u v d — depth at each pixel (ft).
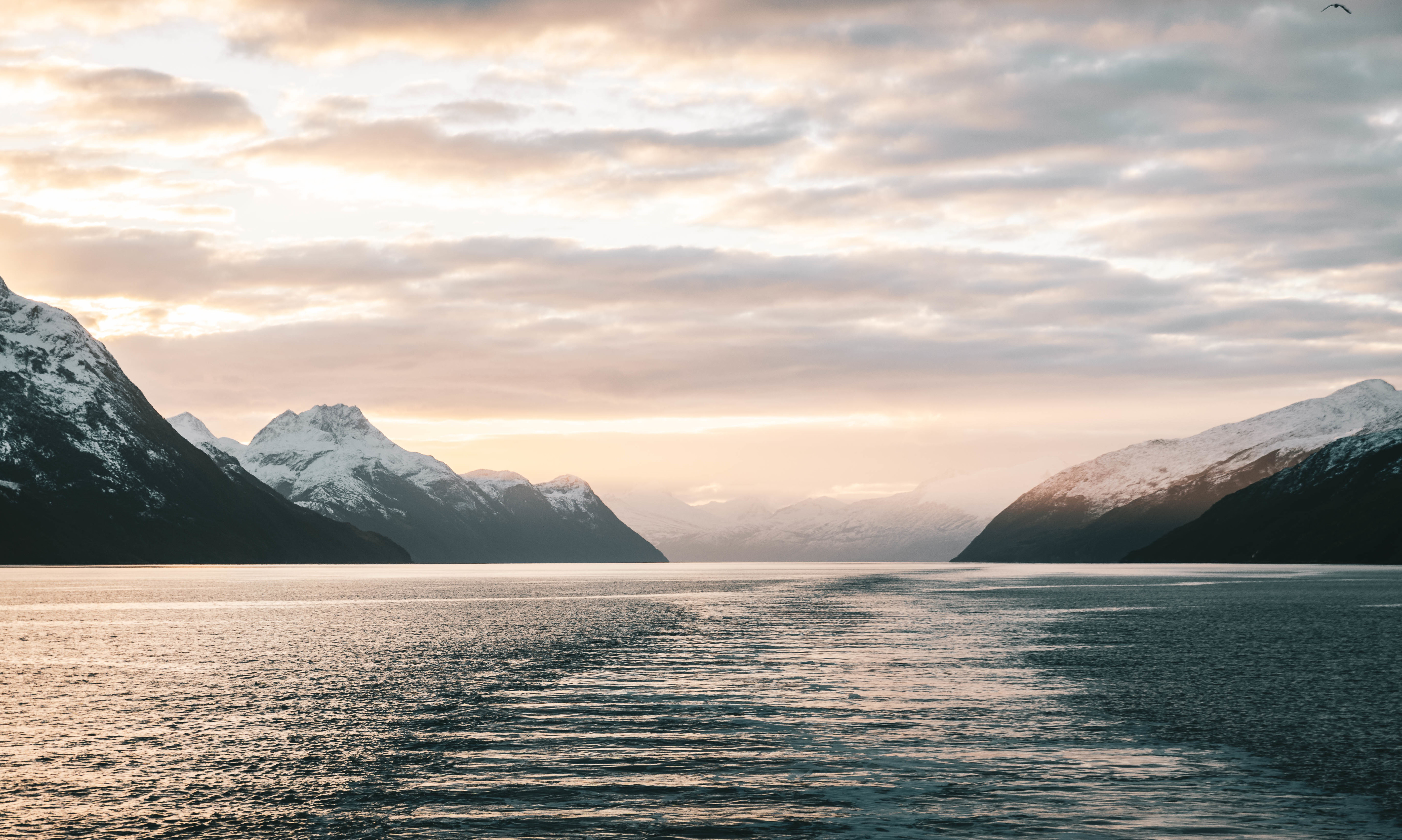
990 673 170.71
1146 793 92.84
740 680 163.12
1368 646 208.54
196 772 102.12
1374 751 108.17
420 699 146.41
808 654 201.98
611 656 201.36
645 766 103.55
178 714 134.10
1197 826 83.35
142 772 102.32
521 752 110.22
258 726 125.39
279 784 97.55
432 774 100.99
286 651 214.48
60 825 85.10
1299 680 159.33
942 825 84.23
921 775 99.55
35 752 111.14
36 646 222.89
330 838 81.71
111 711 136.87
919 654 201.57
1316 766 101.96
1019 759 105.70
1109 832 81.97
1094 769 101.19
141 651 214.28
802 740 115.14
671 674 171.94
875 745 112.47
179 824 85.35
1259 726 121.80
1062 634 245.65
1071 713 130.72
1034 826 83.71
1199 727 121.39
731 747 111.65
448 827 84.12
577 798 92.12
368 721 128.67
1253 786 94.99
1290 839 80.07
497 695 149.48
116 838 81.87
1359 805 88.58
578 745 113.50
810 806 89.35
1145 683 157.38
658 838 81.20
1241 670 171.83
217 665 188.85
